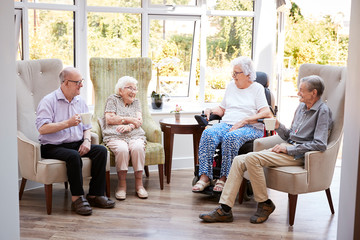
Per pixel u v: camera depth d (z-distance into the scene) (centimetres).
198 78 505
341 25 979
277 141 362
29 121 383
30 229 315
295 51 998
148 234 308
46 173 339
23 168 358
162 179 407
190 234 309
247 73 392
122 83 404
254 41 509
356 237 238
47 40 453
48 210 344
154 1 479
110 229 316
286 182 320
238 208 364
